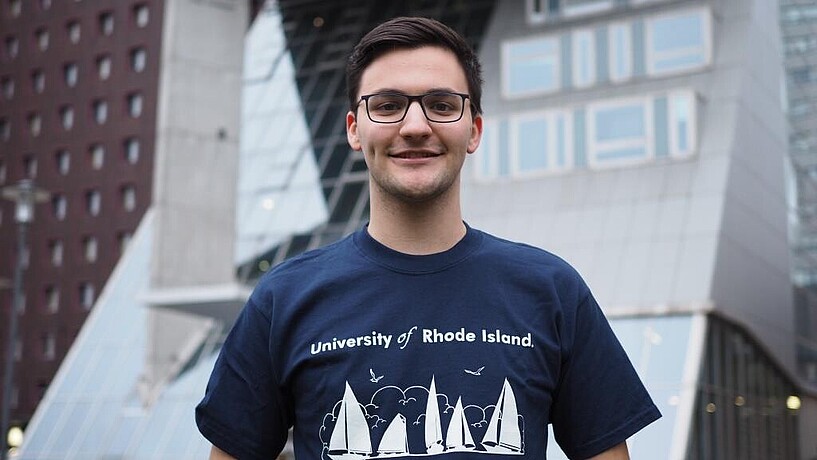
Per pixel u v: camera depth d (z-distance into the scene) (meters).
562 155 28.55
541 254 2.69
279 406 2.62
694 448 22.00
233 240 32.66
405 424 2.40
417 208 2.56
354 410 2.43
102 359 33.19
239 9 36.84
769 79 29.62
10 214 57.22
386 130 2.54
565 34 29.98
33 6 58.56
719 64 28.33
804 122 29.80
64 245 55.44
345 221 30.83
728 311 24.62
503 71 30.47
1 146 58.00
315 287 2.58
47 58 57.75
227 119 35.66
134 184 54.28
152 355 32.47
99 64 56.47
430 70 2.55
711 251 25.08
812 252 29.06
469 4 33.16
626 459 2.65
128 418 30.56
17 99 58.16
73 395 32.41
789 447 27.33
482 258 2.59
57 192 56.09
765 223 27.80
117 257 54.06
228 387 2.63
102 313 34.84
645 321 24.28
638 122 27.92
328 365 2.48
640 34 29.12
